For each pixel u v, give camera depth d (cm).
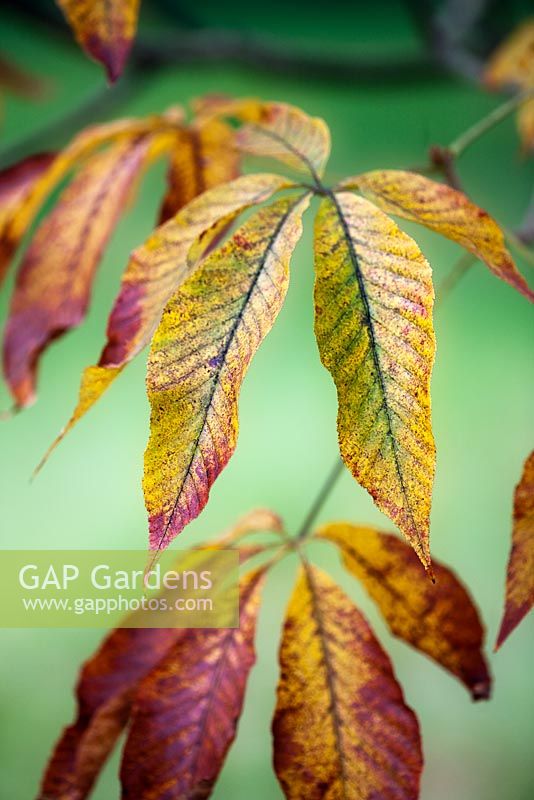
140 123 55
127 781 49
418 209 46
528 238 64
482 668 52
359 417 42
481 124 58
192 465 42
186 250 46
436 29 102
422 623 52
